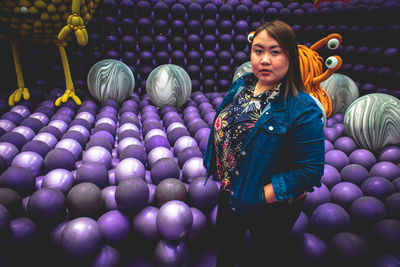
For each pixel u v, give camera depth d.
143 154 2.45
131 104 3.97
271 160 1.02
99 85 3.85
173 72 3.82
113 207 1.88
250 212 1.13
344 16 4.66
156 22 4.46
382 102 2.75
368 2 4.76
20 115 3.14
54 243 1.68
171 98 3.86
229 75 4.87
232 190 1.13
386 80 4.48
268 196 1.06
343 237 1.69
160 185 1.90
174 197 1.86
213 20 4.63
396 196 1.91
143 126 3.27
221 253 1.43
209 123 3.33
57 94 3.85
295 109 0.97
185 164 2.27
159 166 2.14
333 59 2.77
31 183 1.96
